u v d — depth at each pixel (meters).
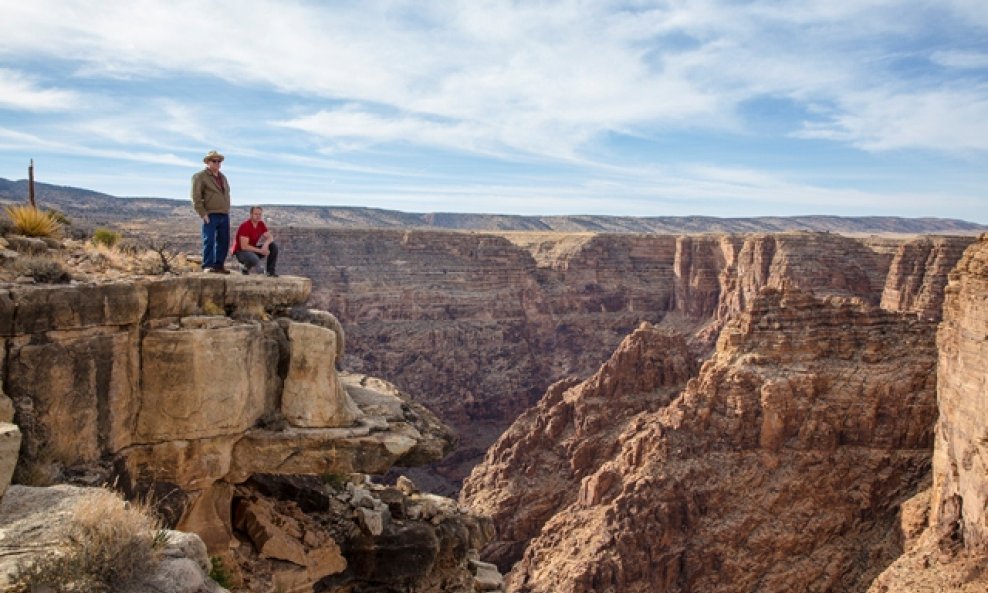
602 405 75.94
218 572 15.68
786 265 143.25
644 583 53.16
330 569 18.77
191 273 16.67
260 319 16.27
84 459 13.68
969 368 39.03
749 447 59.28
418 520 21.78
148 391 14.71
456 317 153.88
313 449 15.93
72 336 13.52
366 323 145.00
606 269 180.75
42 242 15.99
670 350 80.94
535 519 69.06
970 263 41.22
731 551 54.09
